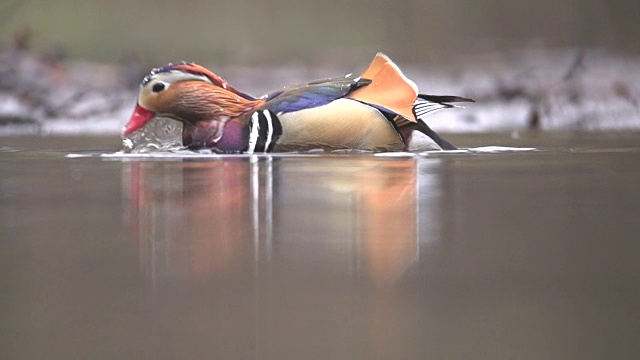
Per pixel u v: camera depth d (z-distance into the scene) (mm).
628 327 4047
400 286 4801
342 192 8461
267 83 23047
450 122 21266
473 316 4223
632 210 7414
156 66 22844
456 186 8961
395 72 12281
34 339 3859
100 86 21562
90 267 5285
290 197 8141
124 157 12273
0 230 6594
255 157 11828
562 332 3969
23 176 10086
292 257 5523
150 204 7812
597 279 4984
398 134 12320
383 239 6145
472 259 5492
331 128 12109
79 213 7371
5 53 22078
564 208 7559
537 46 24219
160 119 13375
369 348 3723
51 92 21078
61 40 22891
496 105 22047
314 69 23641
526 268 5250
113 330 3984
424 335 3904
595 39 24375
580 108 21938
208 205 7727
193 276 5031
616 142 15375
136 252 5723
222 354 3641
